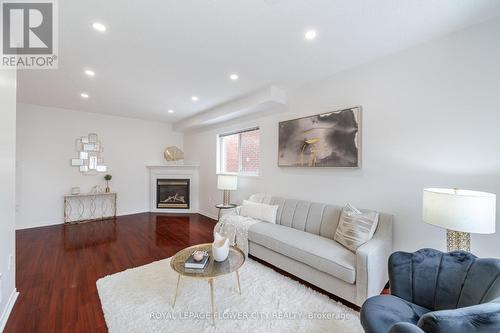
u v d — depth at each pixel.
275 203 3.35
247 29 1.95
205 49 2.27
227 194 4.30
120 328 1.65
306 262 2.17
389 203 2.40
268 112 3.79
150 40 2.11
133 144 5.52
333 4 1.65
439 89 2.08
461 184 1.96
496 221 1.79
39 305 1.92
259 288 2.19
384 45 2.22
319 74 2.89
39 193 4.34
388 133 2.41
